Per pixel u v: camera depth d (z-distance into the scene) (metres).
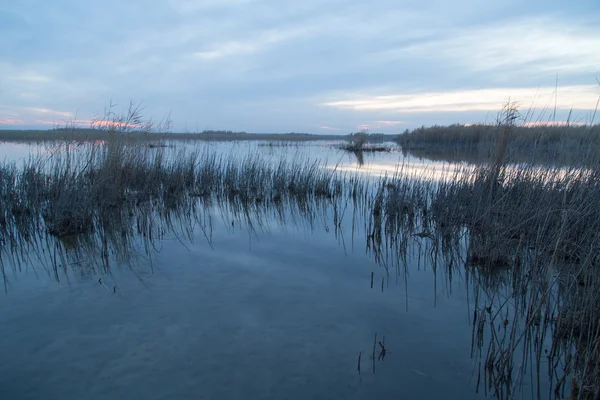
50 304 4.06
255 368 3.06
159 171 10.51
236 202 9.86
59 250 5.88
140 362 3.10
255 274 4.94
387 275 5.02
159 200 9.30
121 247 5.98
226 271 5.03
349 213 8.77
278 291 4.45
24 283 4.60
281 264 5.33
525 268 4.90
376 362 3.17
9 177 8.55
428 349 3.37
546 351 3.42
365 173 13.94
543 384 2.98
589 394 2.71
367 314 3.96
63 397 2.69
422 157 21.17
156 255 5.61
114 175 8.57
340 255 5.77
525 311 4.09
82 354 3.18
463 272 5.21
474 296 4.45
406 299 4.32
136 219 7.59
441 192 7.88
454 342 3.49
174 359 3.14
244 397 2.75
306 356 3.23
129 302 4.12
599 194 5.13
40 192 7.99
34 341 3.35
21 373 2.93
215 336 3.48
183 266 5.19
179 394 2.76
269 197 10.38
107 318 3.77
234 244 6.20
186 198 9.70
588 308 3.54
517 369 3.17
